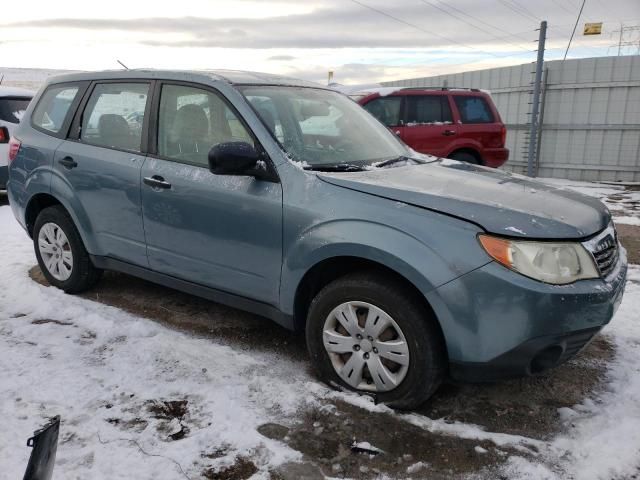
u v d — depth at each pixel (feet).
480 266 8.14
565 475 7.73
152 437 8.43
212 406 9.29
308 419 9.01
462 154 29.81
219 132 11.11
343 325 9.46
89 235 13.39
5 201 27.45
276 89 12.05
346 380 9.63
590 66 36.81
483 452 8.27
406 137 28.07
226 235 10.68
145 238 12.20
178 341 11.63
